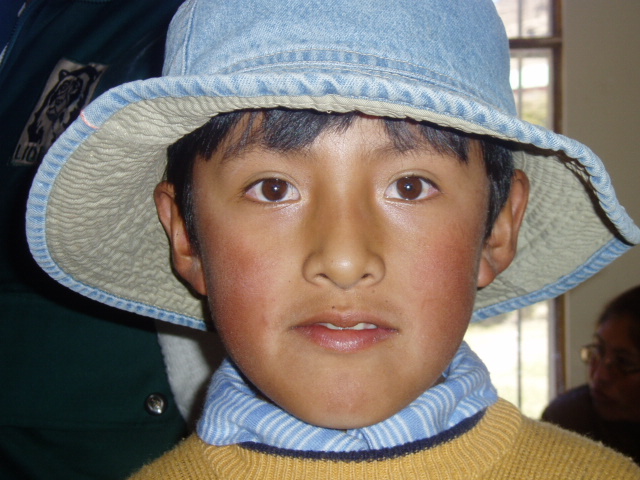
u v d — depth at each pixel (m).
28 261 1.01
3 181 1.00
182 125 0.66
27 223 0.73
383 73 0.58
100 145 0.67
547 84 3.40
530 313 3.35
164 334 1.02
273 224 0.65
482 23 0.69
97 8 0.93
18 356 1.01
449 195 0.67
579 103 3.33
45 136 0.99
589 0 3.35
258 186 0.67
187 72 0.67
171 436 1.06
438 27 0.62
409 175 0.65
